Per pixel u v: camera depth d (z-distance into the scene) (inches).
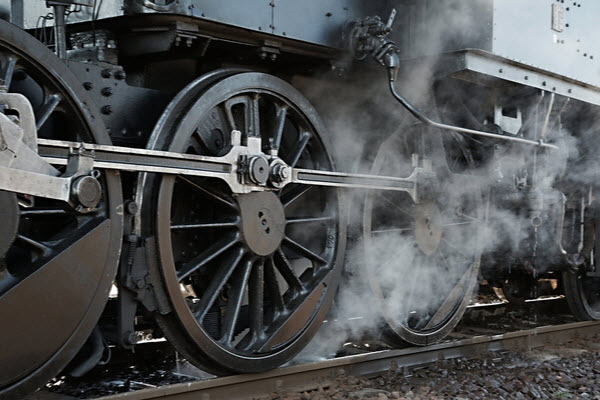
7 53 127.7
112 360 188.2
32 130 123.5
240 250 167.2
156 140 151.4
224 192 164.6
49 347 131.3
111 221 140.5
